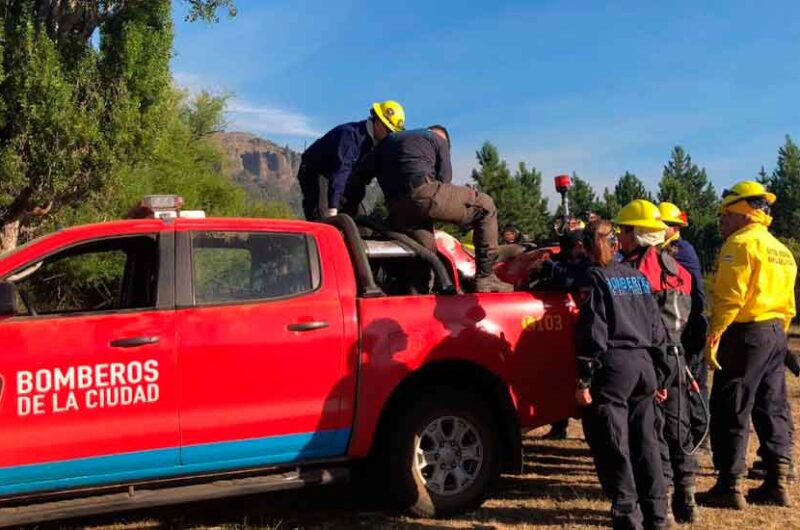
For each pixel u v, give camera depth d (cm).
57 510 434
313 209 747
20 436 427
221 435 468
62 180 1468
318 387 491
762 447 568
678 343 510
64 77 1490
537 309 551
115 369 447
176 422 458
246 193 2911
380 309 513
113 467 446
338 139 712
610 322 455
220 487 471
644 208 508
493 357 533
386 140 612
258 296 492
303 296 500
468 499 531
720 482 555
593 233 470
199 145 2862
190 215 515
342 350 498
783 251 555
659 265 512
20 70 1421
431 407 523
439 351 520
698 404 563
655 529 457
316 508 569
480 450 536
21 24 1434
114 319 455
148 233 481
